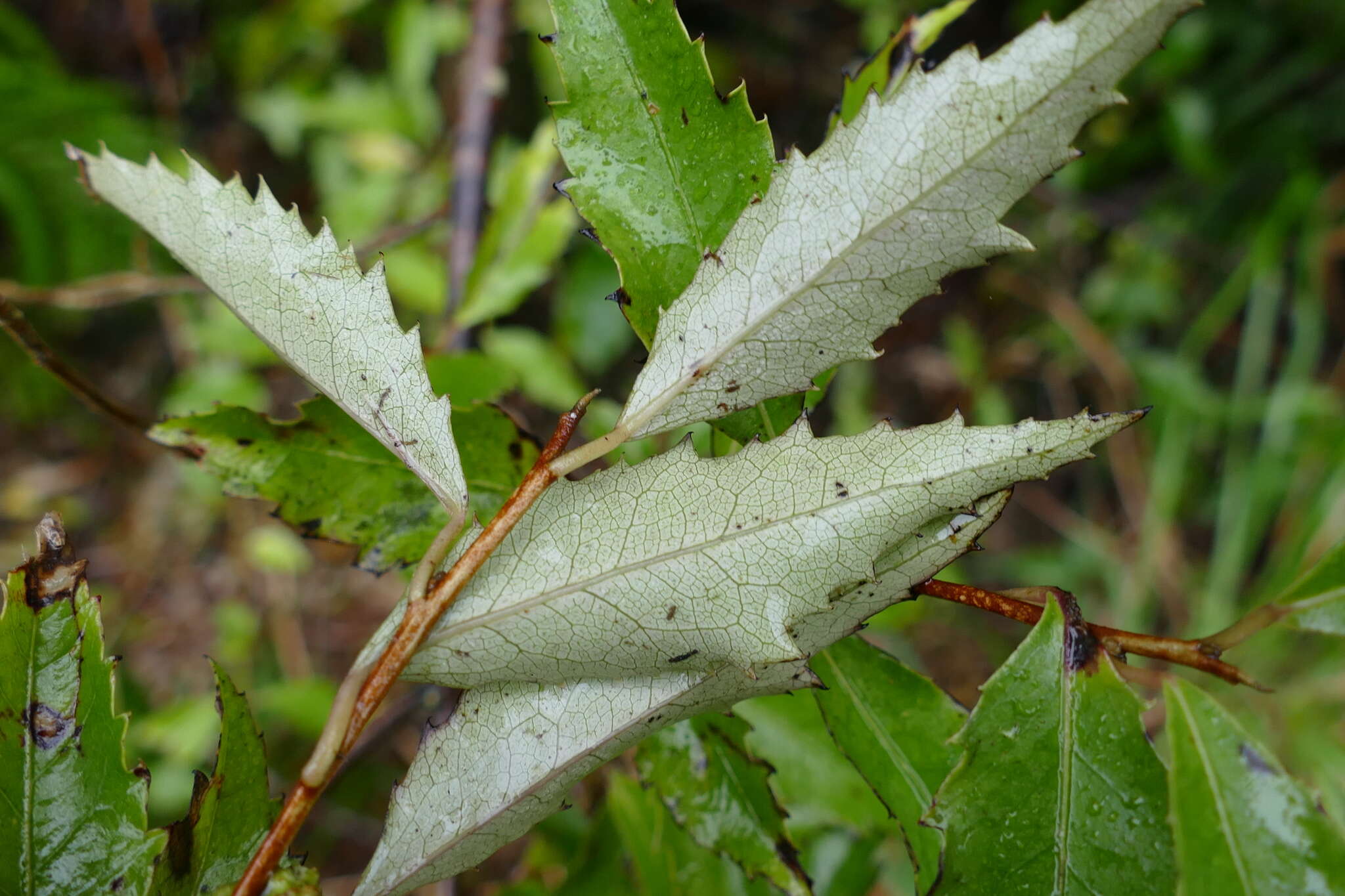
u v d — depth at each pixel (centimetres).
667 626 17
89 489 70
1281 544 58
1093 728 18
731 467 17
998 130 17
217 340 46
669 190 19
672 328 18
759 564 17
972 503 17
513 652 17
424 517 21
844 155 17
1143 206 69
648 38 19
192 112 69
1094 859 17
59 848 18
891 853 44
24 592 18
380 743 31
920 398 69
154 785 41
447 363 26
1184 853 17
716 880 26
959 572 40
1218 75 68
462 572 17
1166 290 68
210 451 21
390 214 52
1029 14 65
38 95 54
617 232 19
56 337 70
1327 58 65
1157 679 18
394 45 55
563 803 18
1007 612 18
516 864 42
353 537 21
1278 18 66
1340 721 51
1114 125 68
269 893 17
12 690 18
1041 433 17
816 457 17
